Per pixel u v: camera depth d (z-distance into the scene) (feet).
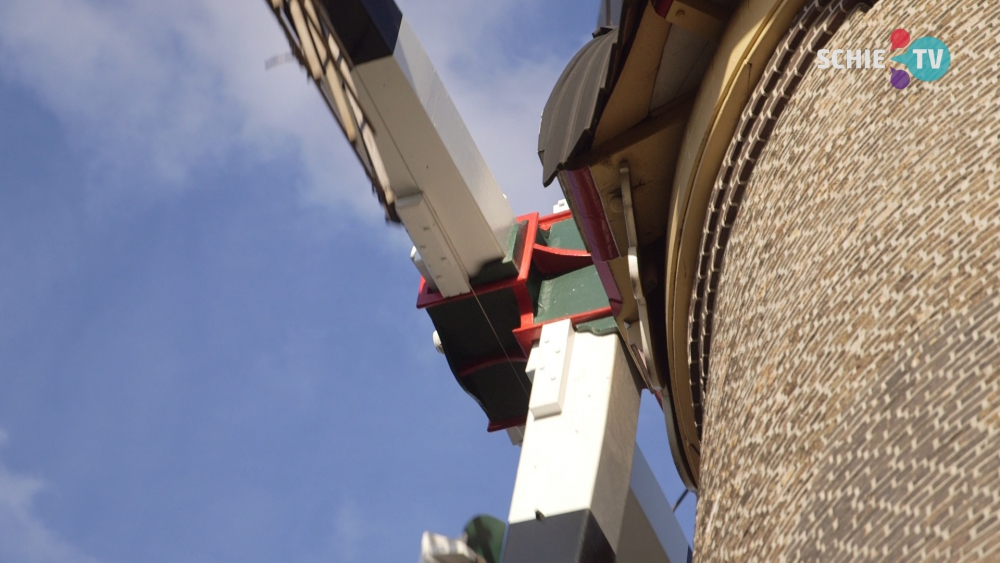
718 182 40.73
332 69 53.36
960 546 24.56
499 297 63.72
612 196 46.62
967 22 32.50
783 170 37.04
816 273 33.22
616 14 49.78
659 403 64.85
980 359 26.53
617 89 44.11
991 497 24.44
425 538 54.95
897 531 26.30
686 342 45.06
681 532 63.00
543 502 54.85
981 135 29.91
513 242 64.39
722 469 35.70
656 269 48.11
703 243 41.63
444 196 60.49
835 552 27.99
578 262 65.72
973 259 28.14
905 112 32.63
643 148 44.93
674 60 43.29
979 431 25.54
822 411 30.63
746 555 32.09
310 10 51.62
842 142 34.50
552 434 57.47
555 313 63.36
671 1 41.04
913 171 31.27
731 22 40.78
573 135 45.19
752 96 39.45
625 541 57.67
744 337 36.60
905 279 29.76
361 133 56.29
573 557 52.47
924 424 26.99
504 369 65.98
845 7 36.50
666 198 46.32
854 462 28.60
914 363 28.17
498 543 56.39
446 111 59.77
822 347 31.71
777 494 31.37
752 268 37.29
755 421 33.99
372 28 53.98
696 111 42.37
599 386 58.75
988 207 28.55
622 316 52.70
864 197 32.55
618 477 57.06
